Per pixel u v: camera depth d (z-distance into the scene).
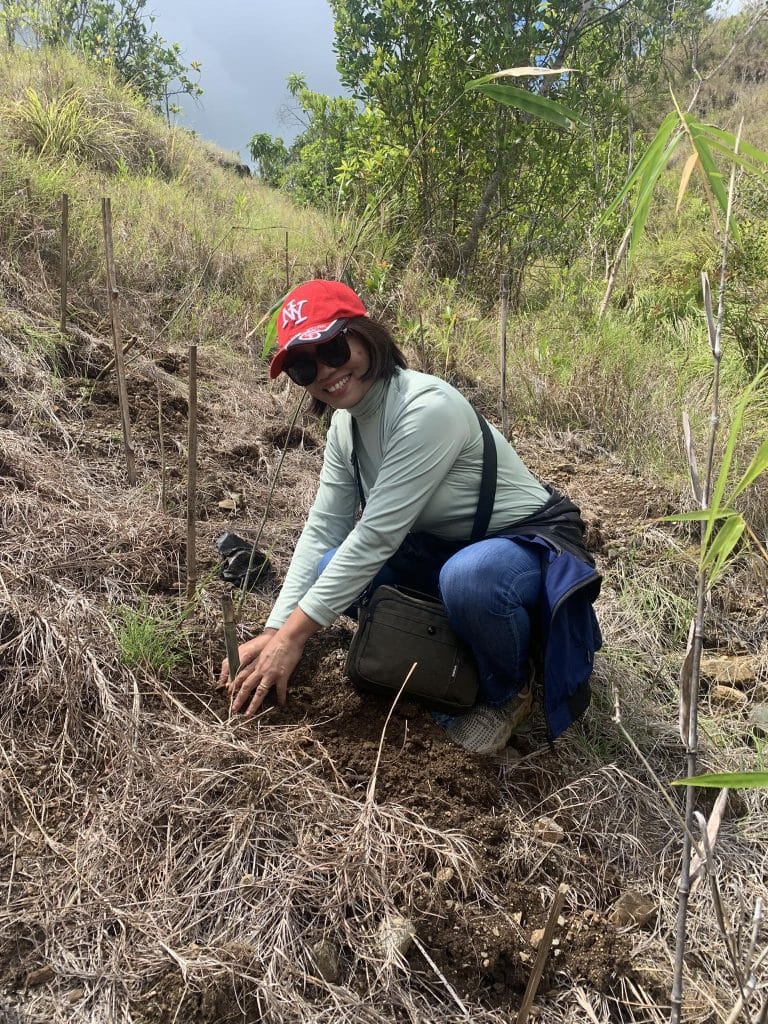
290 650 2.02
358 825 1.80
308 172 8.58
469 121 6.34
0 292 3.55
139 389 3.54
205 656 2.28
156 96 10.10
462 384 4.70
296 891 1.68
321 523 2.25
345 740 2.06
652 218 7.89
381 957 1.60
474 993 1.65
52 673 2.01
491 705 2.15
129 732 1.94
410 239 6.40
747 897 1.92
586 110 6.59
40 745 1.91
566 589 1.97
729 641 2.88
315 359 1.89
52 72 7.29
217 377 4.02
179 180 6.88
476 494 2.09
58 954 1.53
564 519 2.13
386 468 1.96
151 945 1.55
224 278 5.12
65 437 3.00
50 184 4.45
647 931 1.84
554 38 6.42
